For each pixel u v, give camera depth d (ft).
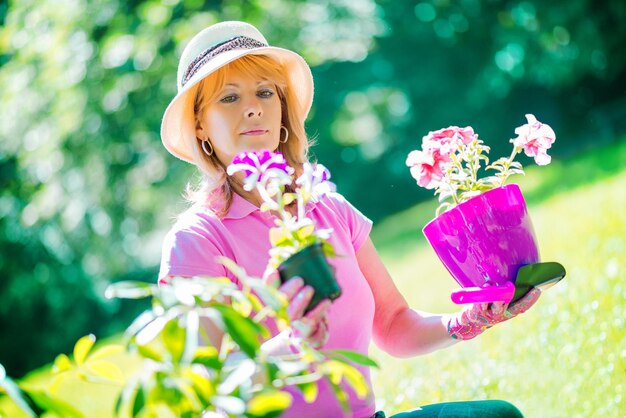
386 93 95.55
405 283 34.81
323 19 83.87
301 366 7.57
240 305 8.20
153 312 7.61
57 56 56.13
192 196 12.25
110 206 61.98
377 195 95.50
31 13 56.80
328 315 11.35
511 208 10.94
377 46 88.38
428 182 11.45
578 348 17.89
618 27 74.33
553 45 76.54
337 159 96.37
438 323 12.11
